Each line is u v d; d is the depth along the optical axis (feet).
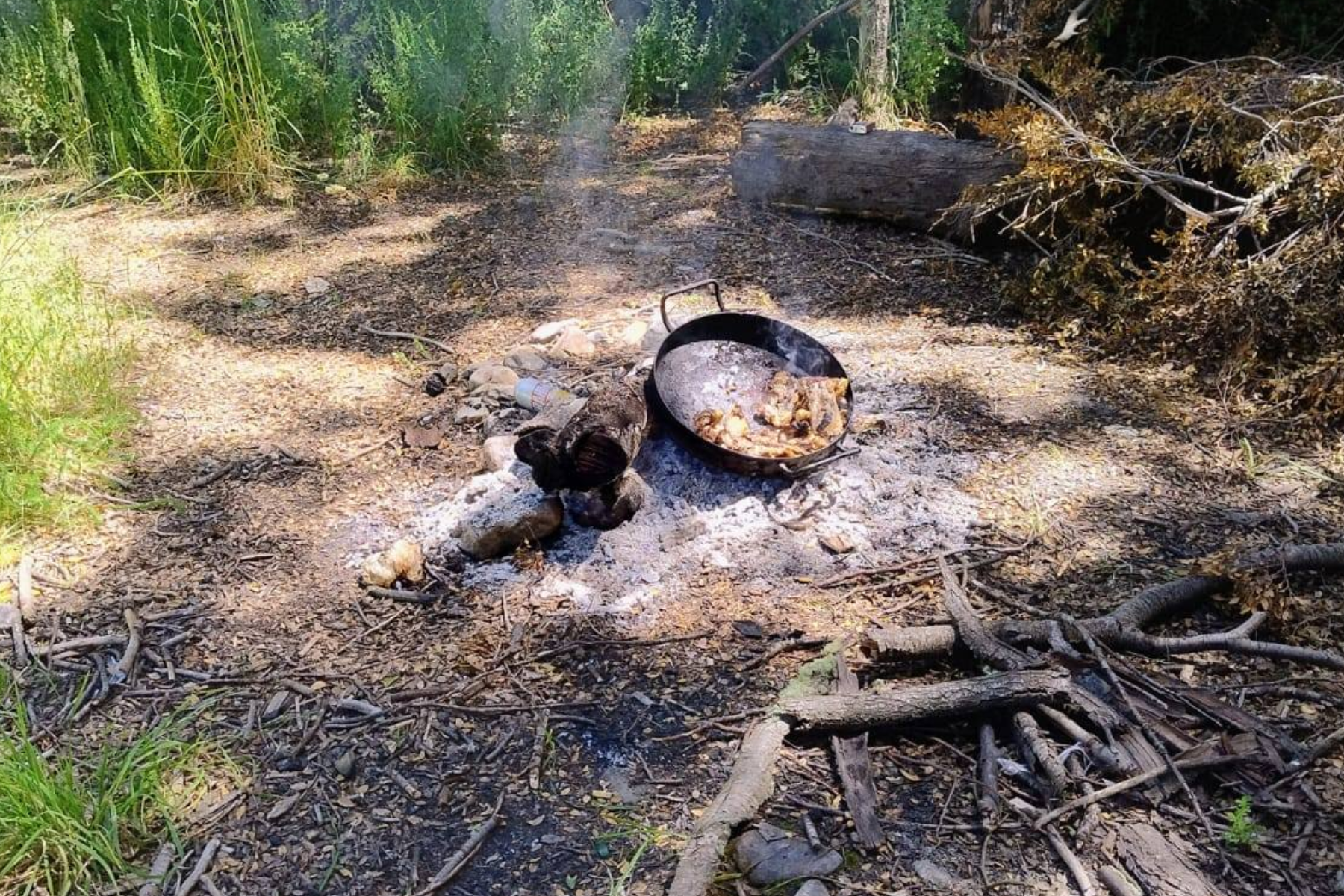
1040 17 18.66
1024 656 9.04
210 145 21.58
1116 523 11.22
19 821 7.71
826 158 19.07
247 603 10.39
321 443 13.04
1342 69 15.71
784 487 11.50
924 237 18.89
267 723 9.04
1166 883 7.39
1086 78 16.47
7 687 9.37
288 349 15.48
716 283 12.57
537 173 22.93
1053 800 8.02
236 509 11.78
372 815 8.19
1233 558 10.09
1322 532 11.02
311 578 10.71
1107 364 14.56
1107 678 9.03
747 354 12.62
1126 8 18.01
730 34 27.61
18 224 18.16
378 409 13.78
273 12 25.03
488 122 23.45
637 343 14.90
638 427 10.78
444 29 23.68
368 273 18.07
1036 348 15.02
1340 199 13.75
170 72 22.40
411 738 8.86
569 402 12.46
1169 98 15.26
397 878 7.67
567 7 25.40
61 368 13.48
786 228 19.35
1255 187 14.60
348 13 26.27
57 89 22.30
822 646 9.61
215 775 8.54
